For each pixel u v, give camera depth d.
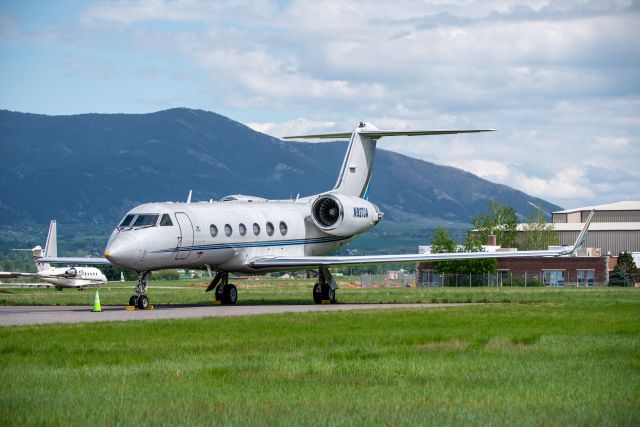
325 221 70.25
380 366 26.61
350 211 69.38
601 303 57.69
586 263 144.25
